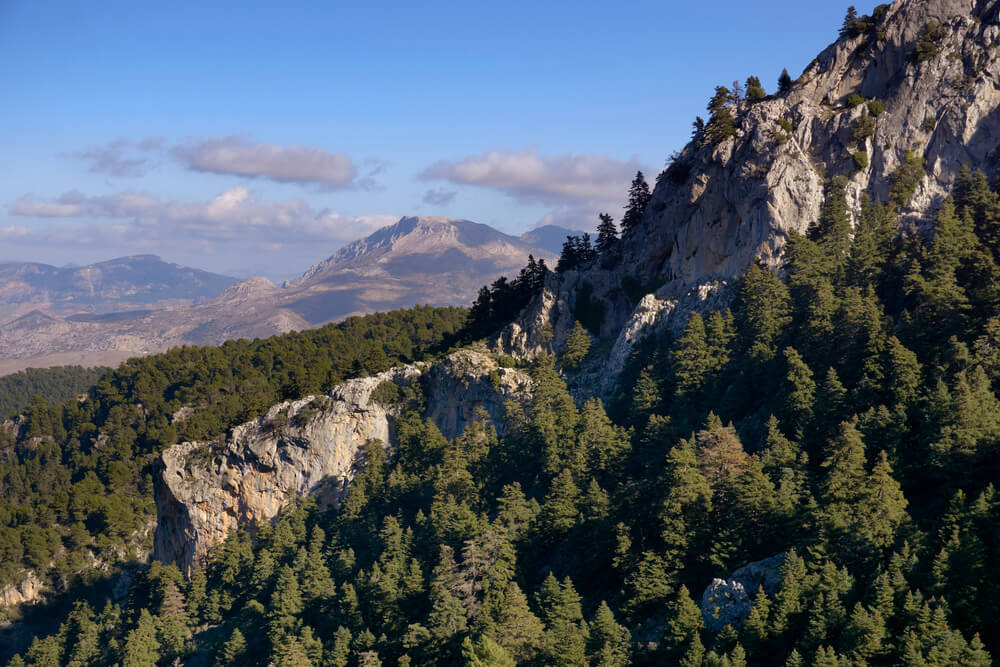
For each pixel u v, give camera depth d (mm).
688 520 94312
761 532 90625
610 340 164875
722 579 85938
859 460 86875
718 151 153125
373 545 135125
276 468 177500
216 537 181250
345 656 105938
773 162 145875
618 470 121750
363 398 174250
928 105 143500
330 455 173500
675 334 147750
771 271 141125
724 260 150250
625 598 92438
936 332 111875
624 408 142500
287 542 154500
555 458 128750
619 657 81188
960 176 136875
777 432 105000
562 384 152250
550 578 94375
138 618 154875
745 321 134750
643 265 166375
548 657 84438
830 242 137125
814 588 76938
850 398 104938
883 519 81375
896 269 129625
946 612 69125
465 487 138500
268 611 126250
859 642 69062
